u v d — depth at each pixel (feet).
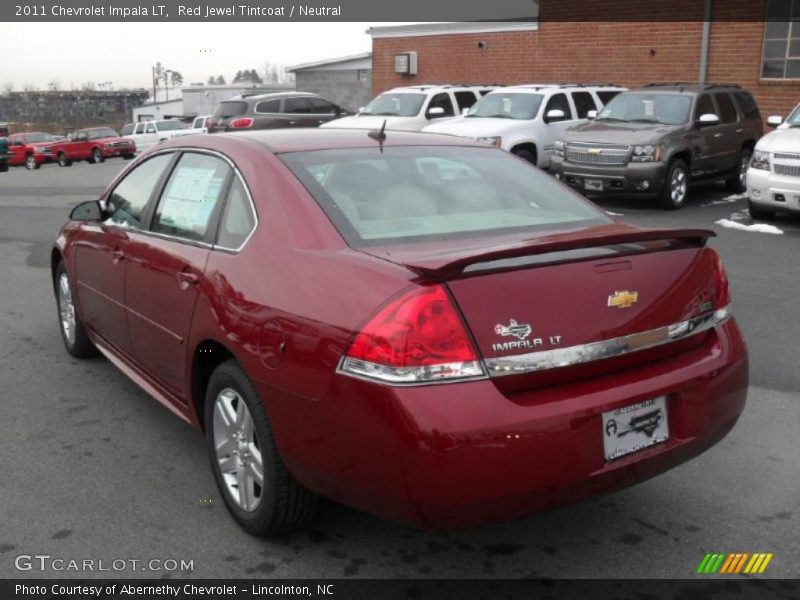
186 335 12.35
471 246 10.63
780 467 13.71
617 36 64.49
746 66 57.57
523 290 9.42
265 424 10.68
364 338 9.16
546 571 10.78
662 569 10.78
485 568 10.85
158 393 14.47
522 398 9.27
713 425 10.77
